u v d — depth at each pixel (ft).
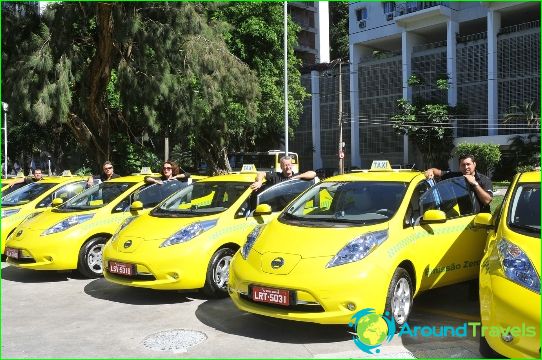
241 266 17.02
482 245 20.33
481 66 142.72
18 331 17.58
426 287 17.99
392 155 159.43
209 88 60.90
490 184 21.38
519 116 128.67
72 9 56.18
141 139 72.84
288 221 18.53
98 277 25.40
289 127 105.60
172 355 15.20
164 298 21.45
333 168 170.30
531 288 12.02
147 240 20.77
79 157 98.22
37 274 26.43
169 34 56.85
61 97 53.47
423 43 160.15
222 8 85.71
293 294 15.49
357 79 167.94
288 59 93.45
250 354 15.20
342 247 16.07
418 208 18.53
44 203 31.91
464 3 146.51
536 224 14.53
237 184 23.63
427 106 137.39
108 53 58.34
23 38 59.31
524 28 135.64
